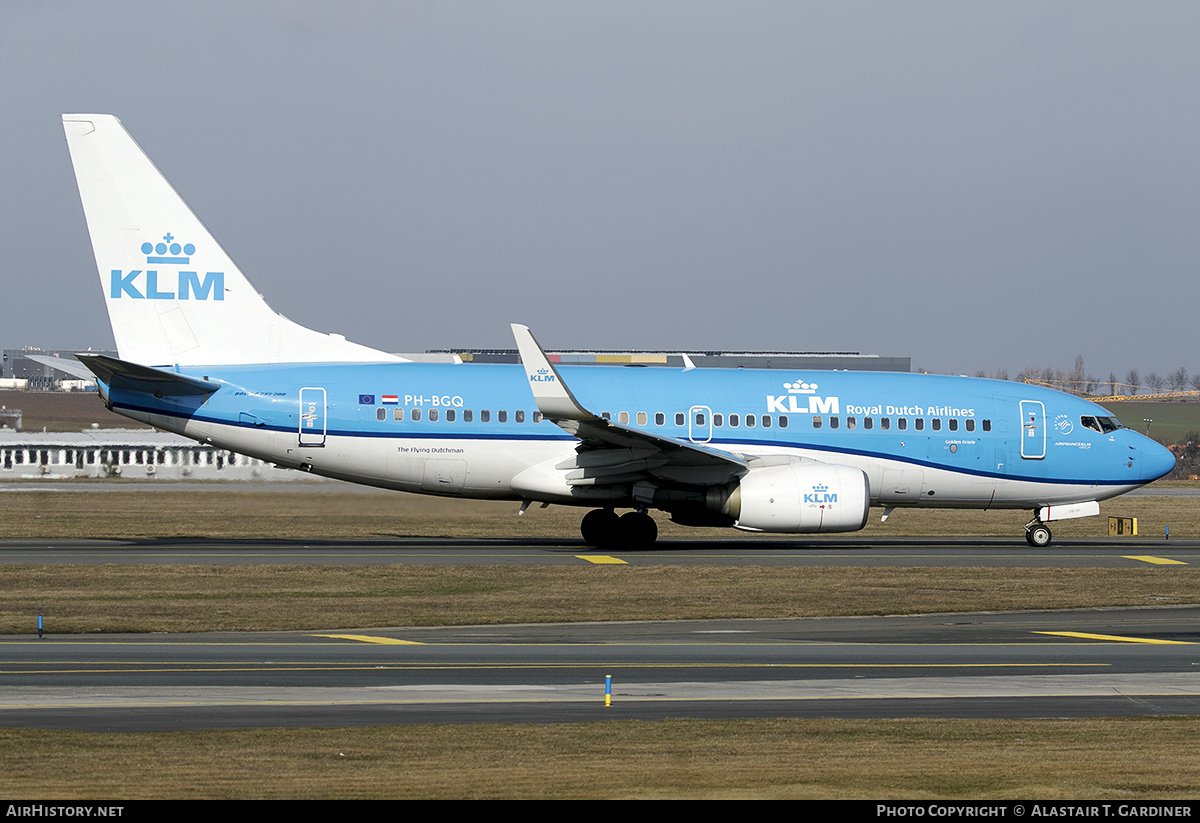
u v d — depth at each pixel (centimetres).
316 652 7219
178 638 7744
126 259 13000
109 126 12975
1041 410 14425
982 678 6556
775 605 9381
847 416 13950
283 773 4344
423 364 13488
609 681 5694
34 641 7562
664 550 13162
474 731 5116
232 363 13200
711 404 13700
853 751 4772
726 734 5088
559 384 11925
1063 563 12306
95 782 4194
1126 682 6475
